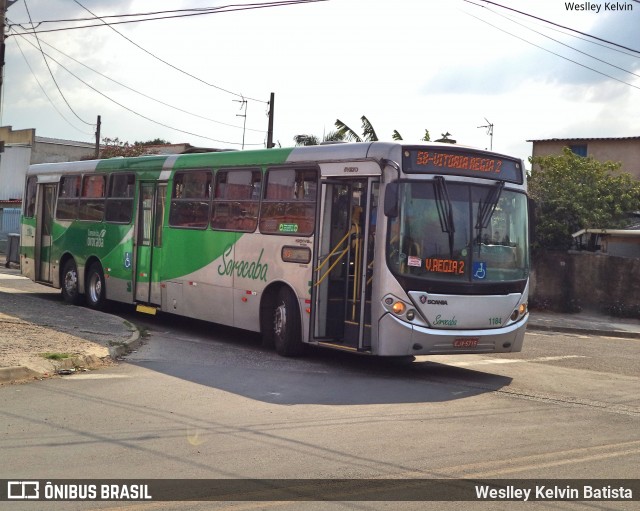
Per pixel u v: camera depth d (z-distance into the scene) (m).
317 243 12.87
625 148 36.31
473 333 12.15
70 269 20.14
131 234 17.67
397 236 11.79
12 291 22.92
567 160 29.50
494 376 12.84
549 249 27.31
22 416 8.81
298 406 9.80
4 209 45.22
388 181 11.85
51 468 6.96
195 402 9.81
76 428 8.34
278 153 13.94
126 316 18.94
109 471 6.90
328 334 12.79
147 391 10.38
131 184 17.88
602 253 27.53
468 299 12.15
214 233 15.26
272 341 14.16
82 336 13.88
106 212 18.70
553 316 25.53
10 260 31.73
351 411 9.62
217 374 11.82
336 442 8.07
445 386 11.66
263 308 14.09
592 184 29.02
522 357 15.41
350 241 12.45
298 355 13.66
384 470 7.13
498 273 12.53
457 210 12.21
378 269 11.84
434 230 12.00
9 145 53.69
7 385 10.49
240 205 14.70
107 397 9.92
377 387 11.34
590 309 25.97
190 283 15.83
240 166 14.77
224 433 8.30
